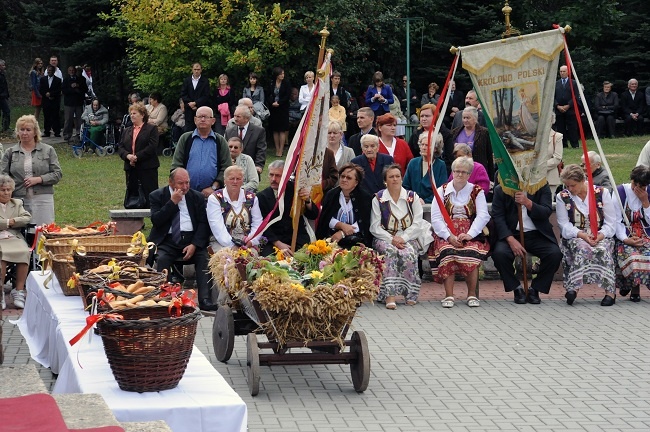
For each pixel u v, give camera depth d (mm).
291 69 25656
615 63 30062
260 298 7605
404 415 7281
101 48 28219
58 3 28281
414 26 28516
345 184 11164
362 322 10531
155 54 25266
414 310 11172
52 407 4941
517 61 11320
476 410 7422
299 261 8266
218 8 25547
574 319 10734
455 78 29172
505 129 11406
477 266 11328
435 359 8984
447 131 14164
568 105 24516
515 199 11484
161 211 11141
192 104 22469
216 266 8469
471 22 29203
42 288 9242
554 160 14734
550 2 31781
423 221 11391
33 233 12102
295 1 25922
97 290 6832
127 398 5941
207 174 12445
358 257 7906
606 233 11570
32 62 32719
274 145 26062
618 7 32219
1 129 27797
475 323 10508
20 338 9766
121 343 5973
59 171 12383
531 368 8664
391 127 13102
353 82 27625
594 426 7051
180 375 6176
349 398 7750
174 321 6027
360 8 26688
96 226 9945
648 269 11531
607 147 24625
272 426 6996
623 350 9328
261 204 11078
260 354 7895
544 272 11602
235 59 24484
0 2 33250
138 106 15500
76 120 26156
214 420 5797
